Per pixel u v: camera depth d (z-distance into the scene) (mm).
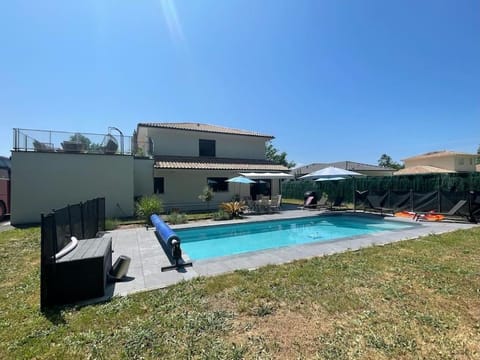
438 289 4840
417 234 10070
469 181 19625
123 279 5656
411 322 3721
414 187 22891
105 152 16562
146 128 22453
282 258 7078
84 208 8477
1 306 4445
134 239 9938
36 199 14750
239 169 22922
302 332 3518
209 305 4348
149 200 15062
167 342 3303
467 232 10234
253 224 14812
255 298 4582
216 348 3168
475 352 3055
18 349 3189
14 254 8031
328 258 6918
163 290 5043
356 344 3229
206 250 10492
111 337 3420
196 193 22594
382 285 5059
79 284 4617
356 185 26609
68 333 3557
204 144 24250
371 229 14344
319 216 17203
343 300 4441
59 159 15281
